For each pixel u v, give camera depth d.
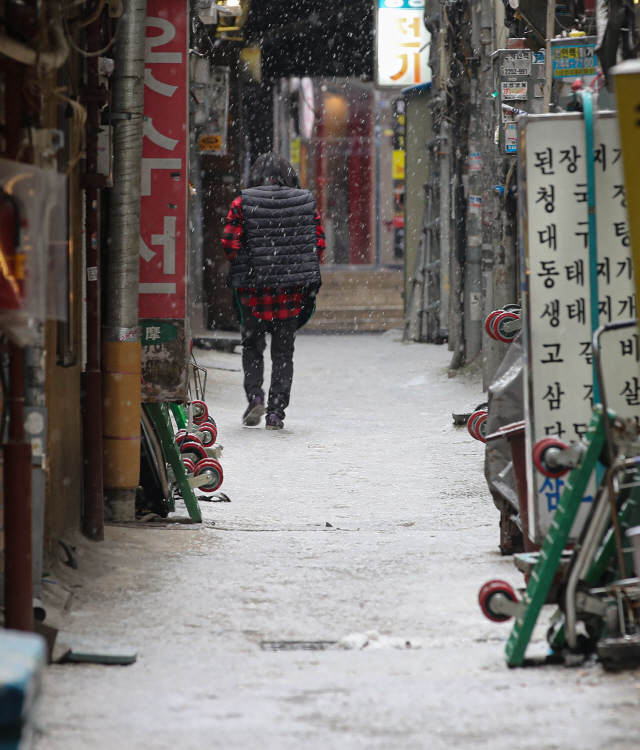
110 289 23.69
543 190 16.48
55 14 15.80
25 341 13.28
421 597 18.66
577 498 14.02
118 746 10.71
